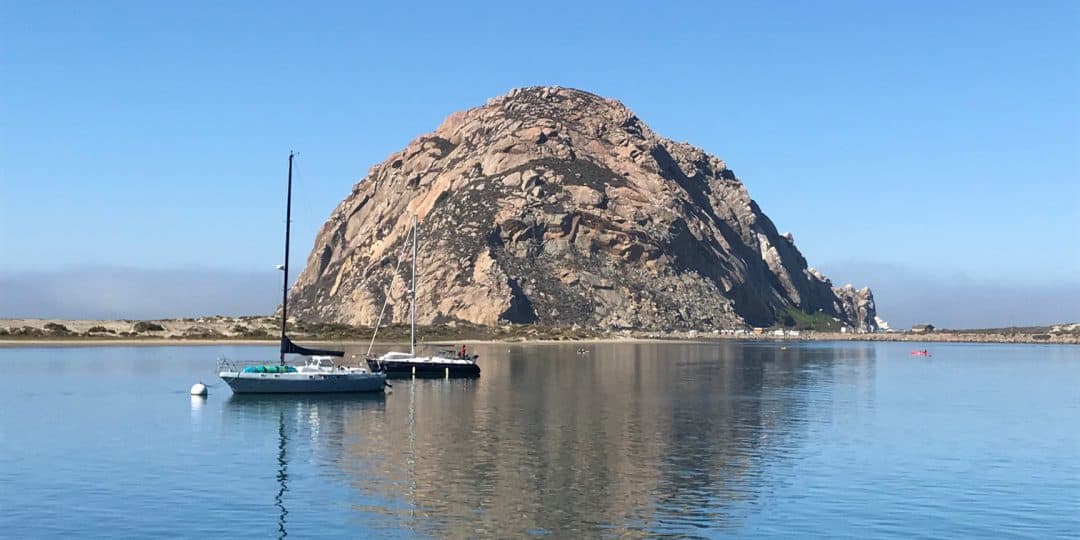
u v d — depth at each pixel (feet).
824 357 539.70
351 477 136.26
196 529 107.96
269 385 242.99
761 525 112.06
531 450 160.35
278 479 134.62
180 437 173.37
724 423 198.70
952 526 112.88
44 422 192.44
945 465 151.23
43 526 109.09
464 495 124.77
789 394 271.69
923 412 226.38
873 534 109.09
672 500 123.34
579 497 124.26
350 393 250.98
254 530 107.55
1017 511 120.16
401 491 126.93
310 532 106.83
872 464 151.33
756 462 151.53
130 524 109.91
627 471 142.20
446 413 212.02
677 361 453.17
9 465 144.77
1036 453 163.73
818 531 109.81
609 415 210.59
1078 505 123.54
